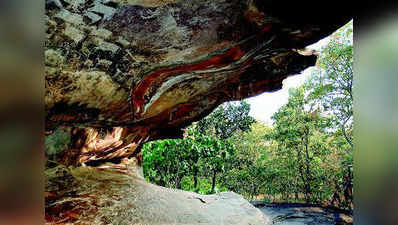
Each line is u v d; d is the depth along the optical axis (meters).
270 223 2.55
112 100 1.69
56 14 1.29
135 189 2.15
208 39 1.55
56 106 1.57
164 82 1.78
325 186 8.54
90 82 1.52
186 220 1.95
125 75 1.59
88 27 1.37
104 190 1.94
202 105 2.40
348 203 6.93
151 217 1.79
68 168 2.02
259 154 11.20
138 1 1.40
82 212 1.55
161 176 4.77
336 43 7.18
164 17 1.46
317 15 1.43
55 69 1.39
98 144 2.19
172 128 2.93
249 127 10.34
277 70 2.09
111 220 1.59
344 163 7.86
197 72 1.80
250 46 1.65
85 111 1.70
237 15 1.47
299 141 9.26
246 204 2.83
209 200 2.64
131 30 1.45
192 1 1.44
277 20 1.47
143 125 2.33
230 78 2.08
